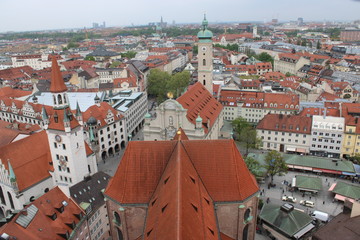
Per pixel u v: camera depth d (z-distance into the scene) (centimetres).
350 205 5722
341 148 11025
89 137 9744
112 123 11894
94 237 6762
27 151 7812
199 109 10344
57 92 7219
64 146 7569
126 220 5103
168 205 3850
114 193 5144
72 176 7819
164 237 3381
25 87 18962
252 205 5169
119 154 12094
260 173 9256
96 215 6775
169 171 4653
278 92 16112
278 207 7331
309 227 6831
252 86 18112
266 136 11912
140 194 5025
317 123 11181
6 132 9212
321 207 8312
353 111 11569
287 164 10119
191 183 4400
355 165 9906
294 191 9119
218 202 4912
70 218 6028
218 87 15550
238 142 12606
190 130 8894
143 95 15662
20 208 7256
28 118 13012
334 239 5047
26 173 7531
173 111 8862
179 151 4688
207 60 12456
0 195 7781
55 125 7488
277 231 6919
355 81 19375
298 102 13938
